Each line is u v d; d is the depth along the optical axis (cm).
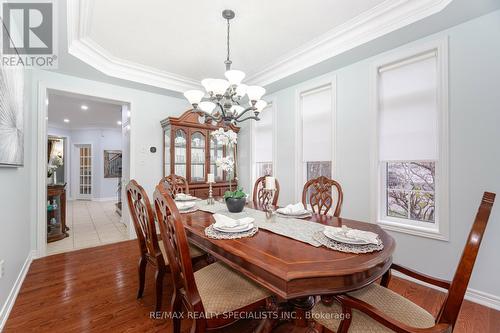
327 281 100
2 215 172
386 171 258
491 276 184
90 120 682
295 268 99
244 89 207
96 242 346
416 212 237
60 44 234
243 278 142
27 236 259
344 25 231
